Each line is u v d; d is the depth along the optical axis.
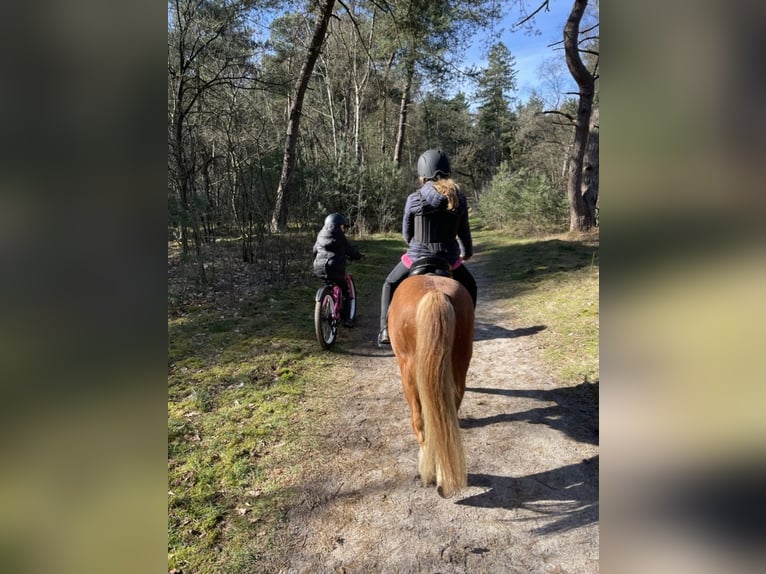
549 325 6.47
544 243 13.46
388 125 26.80
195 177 9.36
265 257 9.32
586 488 3.10
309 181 10.72
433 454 2.57
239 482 3.23
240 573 2.48
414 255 3.61
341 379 5.00
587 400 4.29
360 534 2.76
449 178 3.59
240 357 5.52
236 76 13.01
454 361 2.90
